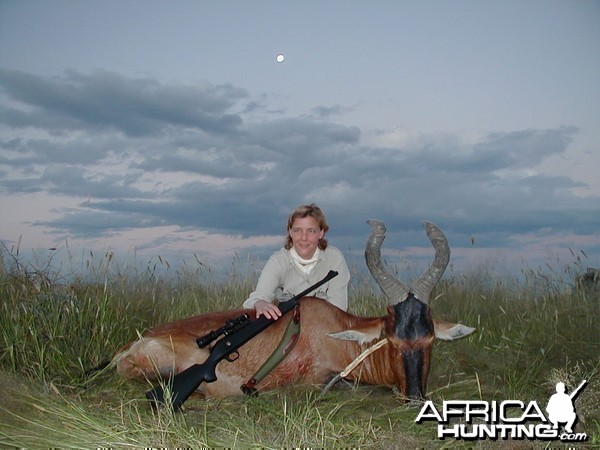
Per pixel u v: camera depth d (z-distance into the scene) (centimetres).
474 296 488
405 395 268
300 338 288
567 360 348
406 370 267
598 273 484
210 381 260
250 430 232
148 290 453
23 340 316
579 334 404
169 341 280
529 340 396
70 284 385
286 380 286
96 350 331
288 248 314
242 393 282
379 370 285
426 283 279
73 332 335
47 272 396
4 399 253
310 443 223
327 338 289
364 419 251
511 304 473
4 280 387
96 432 227
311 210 302
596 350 375
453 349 366
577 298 456
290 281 315
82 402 261
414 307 269
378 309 448
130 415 243
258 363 283
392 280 279
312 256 311
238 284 500
